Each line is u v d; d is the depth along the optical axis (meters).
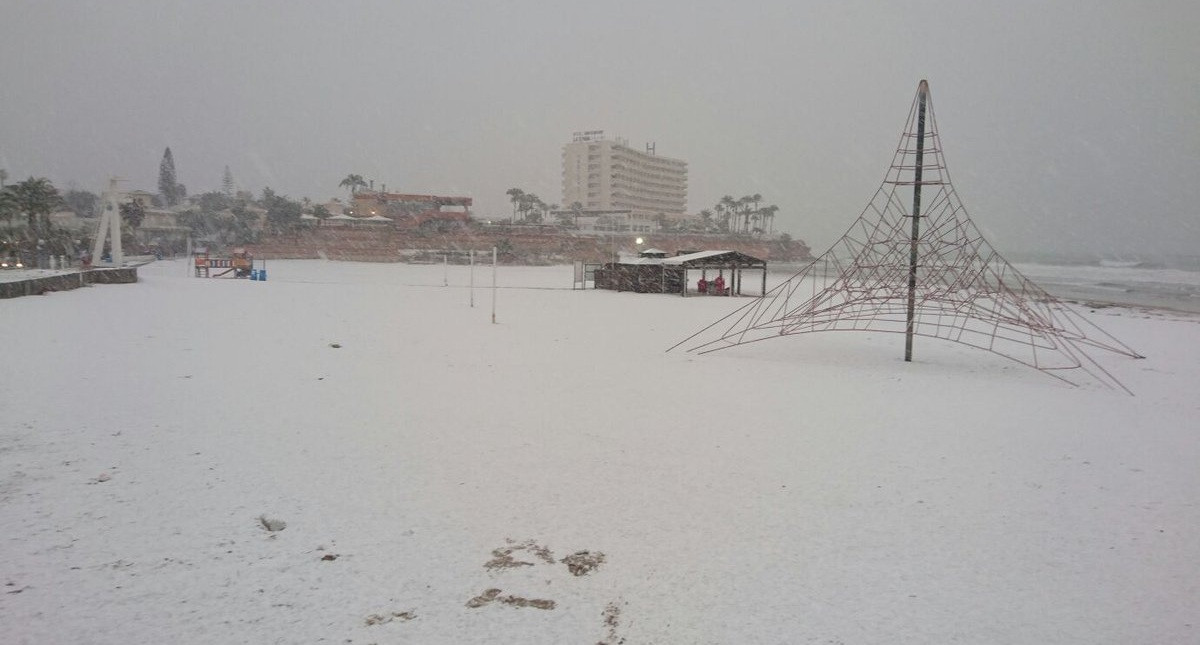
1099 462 8.21
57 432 8.52
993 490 7.08
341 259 100.50
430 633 4.15
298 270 73.94
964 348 19.34
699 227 175.75
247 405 10.33
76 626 4.12
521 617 4.37
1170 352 19.58
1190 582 5.06
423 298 35.97
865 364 16.05
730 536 5.73
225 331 19.67
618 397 11.60
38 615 4.23
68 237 67.62
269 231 107.12
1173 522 6.25
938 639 4.20
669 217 191.75
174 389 11.36
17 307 25.11
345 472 7.23
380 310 28.23
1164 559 5.45
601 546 5.48
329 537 5.54
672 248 145.88
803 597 4.71
